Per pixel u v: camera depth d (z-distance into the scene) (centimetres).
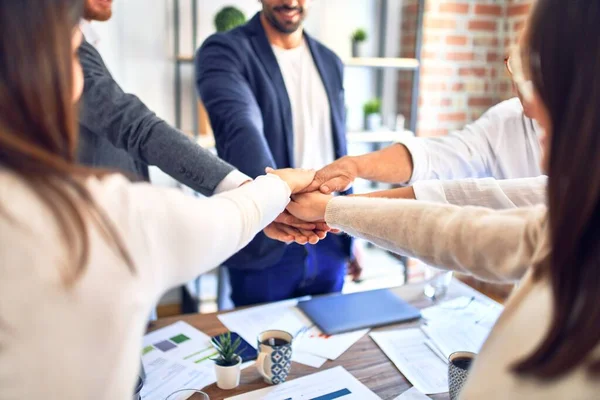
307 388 107
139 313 54
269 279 181
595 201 47
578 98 47
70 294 49
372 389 108
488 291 304
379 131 293
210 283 282
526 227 61
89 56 120
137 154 121
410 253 75
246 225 72
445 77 307
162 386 108
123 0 265
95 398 52
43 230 48
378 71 317
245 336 129
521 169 135
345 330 131
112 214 52
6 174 47
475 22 304
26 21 46
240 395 105
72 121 50
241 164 154
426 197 105
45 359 49
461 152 136
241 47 178
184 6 276
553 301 50
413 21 304
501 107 141
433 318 139
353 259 206
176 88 280
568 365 47
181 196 62
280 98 183
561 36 48
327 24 303
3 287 47
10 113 47
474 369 57
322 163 199
